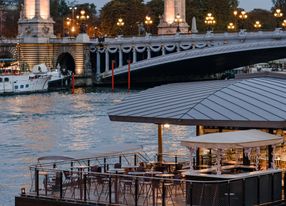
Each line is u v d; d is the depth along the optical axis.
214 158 51.28
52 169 49.06
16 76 189.38
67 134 108.25
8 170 77.69
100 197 47.00
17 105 156.00
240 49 184.12
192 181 43.16
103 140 101.12
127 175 45.59
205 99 48.34
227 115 46.16
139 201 45.44
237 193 43.00
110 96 175.12
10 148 94.88
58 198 47.69
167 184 45.00
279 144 46.56
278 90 48.94
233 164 48.50
